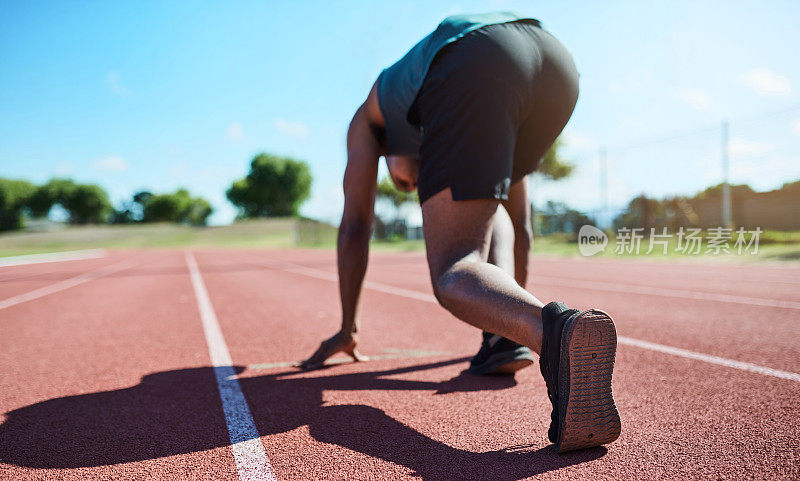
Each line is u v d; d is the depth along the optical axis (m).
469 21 1.63
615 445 1.50
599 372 1.25
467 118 1.50
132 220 115.44
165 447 1.63
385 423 1.77
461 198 1.48
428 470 1.37
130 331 4.07
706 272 8.48
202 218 118.00
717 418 1.71
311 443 1.61
